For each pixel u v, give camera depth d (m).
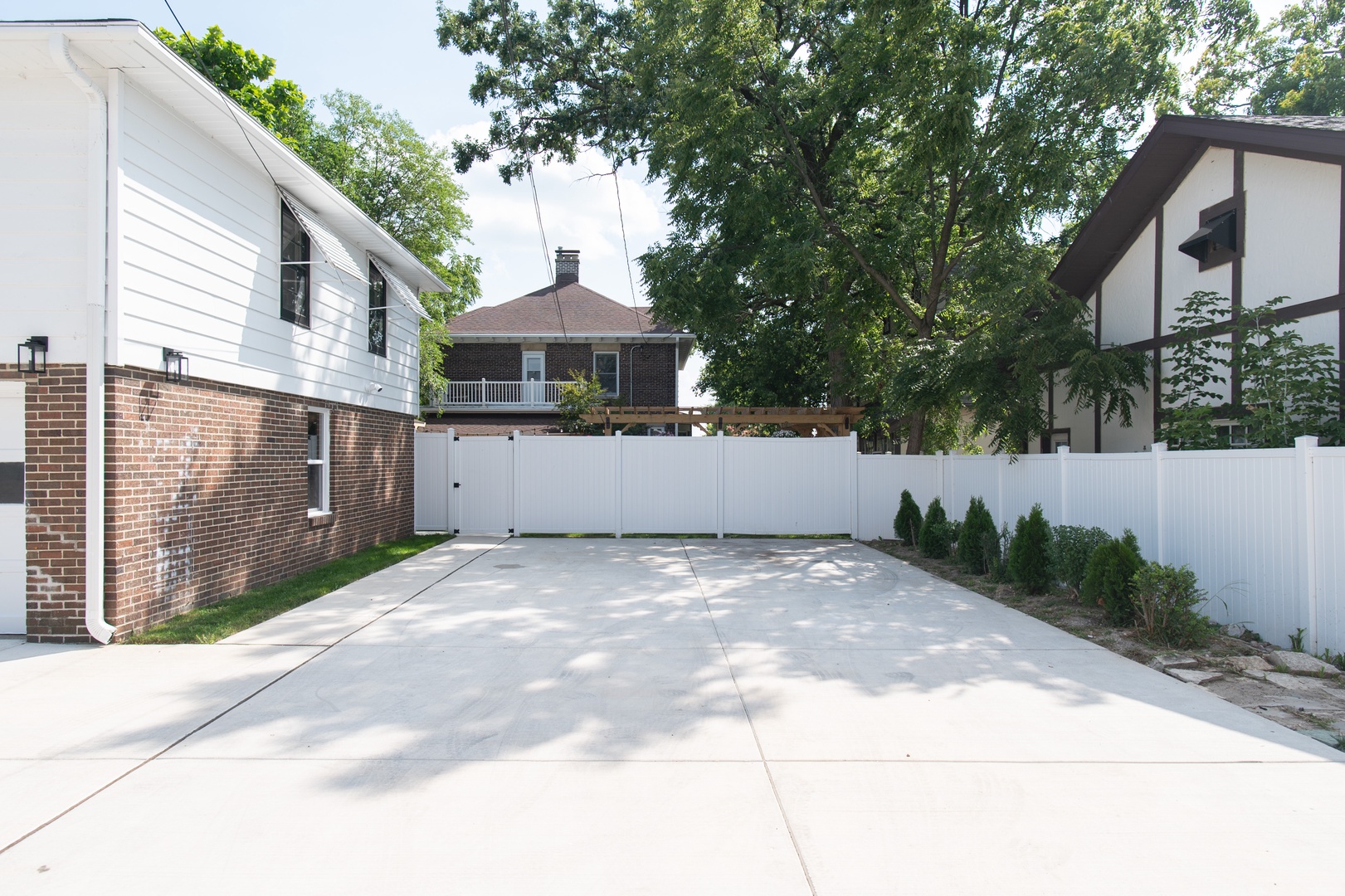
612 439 15.38
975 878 3.15
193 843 3.40
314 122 26.31
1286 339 8.21
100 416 6.67
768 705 5.24
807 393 24.95
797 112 16.78
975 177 14.51
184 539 7.83
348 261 10.82
